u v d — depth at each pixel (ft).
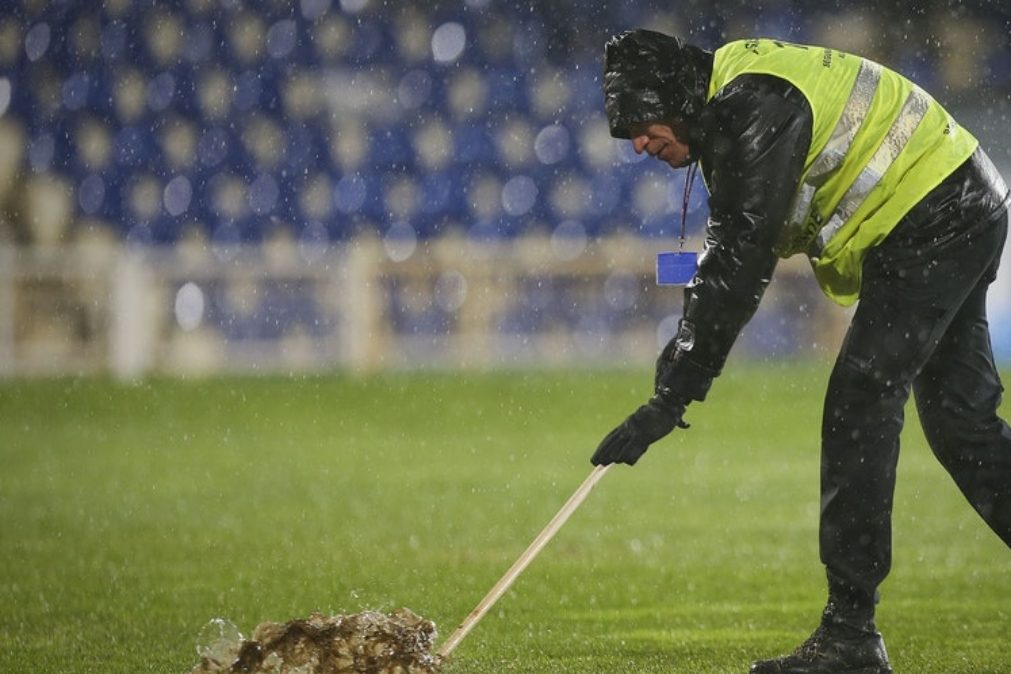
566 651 54.19
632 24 275.59
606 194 272.72
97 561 78.02
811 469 120.16
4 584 70.85
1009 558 77.25
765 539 84.58
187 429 153.89
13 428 156.15
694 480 113.50
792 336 229.25
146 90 278.87
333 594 67.56
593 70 277.03
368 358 220.23
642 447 47.96
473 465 123.85
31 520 94.32
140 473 119.96
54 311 210.79
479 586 69.51
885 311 46.93
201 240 275.39
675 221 270.05
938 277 46.65
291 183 276.62
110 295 208.85
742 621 60.23
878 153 46.85
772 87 46.16
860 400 47.14
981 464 49.29
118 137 278.05
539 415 162.61
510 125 276.21
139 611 63.46
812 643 48.37
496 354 229.04
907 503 99.50
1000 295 237.04
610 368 216.74
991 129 272.10
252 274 219.61
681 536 86.07
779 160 45.75
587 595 66.80
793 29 272.92
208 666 43.39
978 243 47.06
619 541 84.17
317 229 275.59
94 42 279.49
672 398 47.96
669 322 232.94
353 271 220.02
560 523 46.91
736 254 46.21
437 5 278.26
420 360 226.38
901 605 63.77
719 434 145.38
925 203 46.73
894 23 271.08
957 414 49.32
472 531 88.43
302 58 277.85
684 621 60.34
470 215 274.57
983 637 56.34
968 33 270.87
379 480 114.32
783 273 228.22
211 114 277.64
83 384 196.65
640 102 47.47
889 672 47.75
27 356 208.95
